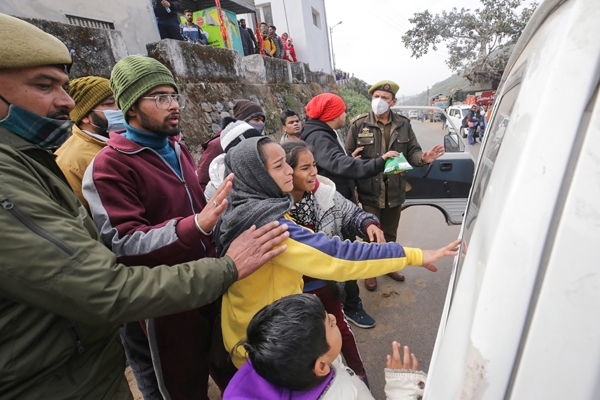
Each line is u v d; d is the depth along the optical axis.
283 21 11.77
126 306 0.75
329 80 11.84
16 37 0.76
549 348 0.34
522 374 0.35
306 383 0.74
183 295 0.83
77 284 0.69
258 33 8.80
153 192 1.22
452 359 0.42
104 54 3.52
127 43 4.68
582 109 0.36
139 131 1.25
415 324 2.22
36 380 0.74
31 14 3.52
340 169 1.86
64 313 0.70
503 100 0.89
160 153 1.35
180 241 1.02
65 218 0.75
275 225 0.97
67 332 0.77
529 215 0.36
